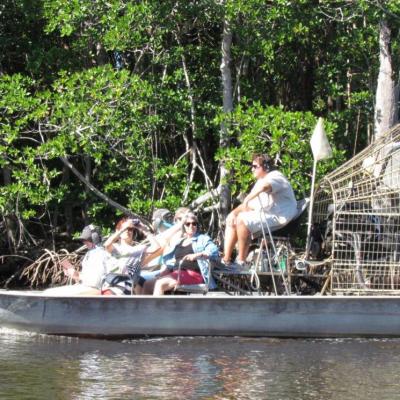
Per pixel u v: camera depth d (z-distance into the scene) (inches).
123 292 1232.8
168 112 1785.2
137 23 1690.5
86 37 1779.0
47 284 1711.4
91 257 1258.0
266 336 1217.4
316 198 1368.1
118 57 1941.4
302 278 1304.1
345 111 1892.2
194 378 989.8
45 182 1680.6
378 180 1256.2
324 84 1941.4
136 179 1729.8
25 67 1903.3
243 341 1203.2
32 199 1665.8
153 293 1240.2
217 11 1722.4
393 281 1253.7
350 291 1250.0
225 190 1733.5
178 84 1873.8
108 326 1195.3
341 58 1923.0
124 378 984.9
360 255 1248.8
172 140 1937.7
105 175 1793.8
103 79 1624.0
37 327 1211.9
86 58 1876.2
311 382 976.9
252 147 1625.2
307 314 1214.3
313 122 1624.0
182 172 1734.7
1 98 1652.3
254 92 1950.1
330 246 1274.6
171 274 1235.2
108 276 1238.3
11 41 1877.5
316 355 1119.6
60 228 1964.8
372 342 1210.6
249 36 1785.2
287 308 1210.6
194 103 1823.3
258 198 1261.1
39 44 1892.2
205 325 1204.5
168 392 928.3
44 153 1638.8
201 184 1827.0
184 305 1199.6
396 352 1147.3
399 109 1892.2
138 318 1195.3
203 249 1229.1
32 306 1203.2
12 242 1813.5
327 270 1275.8
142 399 900.0
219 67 1910.7
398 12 1743.4
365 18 1808.6
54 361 1069.1
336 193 1266.0
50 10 1720.0
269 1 1809.8
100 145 1643.7
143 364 1058.1
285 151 1654.8
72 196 1881.2
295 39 1915.6
